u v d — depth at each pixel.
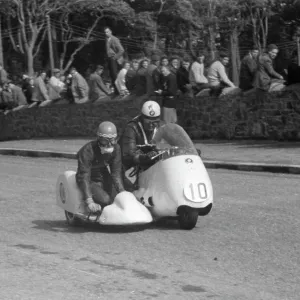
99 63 72.94
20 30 66.12
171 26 69.75
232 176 18.34
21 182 18.70
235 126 26.17
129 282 8.57
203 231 11.62
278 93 24.58
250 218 12.70
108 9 66.31
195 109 27.64
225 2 67.50
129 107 30.17
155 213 11.73
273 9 68.38
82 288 8.33
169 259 9.76
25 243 10.99
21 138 36.44
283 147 22.78
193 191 11.41
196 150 12.00
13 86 36.88
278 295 8.03
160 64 26.62
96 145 11.62
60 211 14.05
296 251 10.13
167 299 7.88
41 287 8.39
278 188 16.11
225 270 9.13
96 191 11.67
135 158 11.82
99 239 11.16
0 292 8.20
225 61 27.14
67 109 33.81
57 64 71.44
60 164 23.31
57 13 68.00
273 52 25.06
